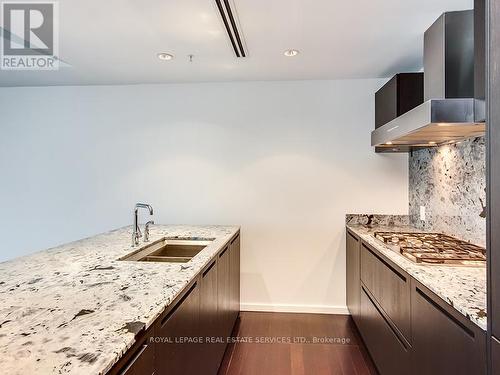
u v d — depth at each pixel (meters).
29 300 1.16
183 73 3.00
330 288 3.22
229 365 2.32
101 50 2.46
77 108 3.43
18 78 3.15
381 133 2.38
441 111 1.53
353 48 2.41
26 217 3.51
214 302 2.00
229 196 3.31
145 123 3.38
